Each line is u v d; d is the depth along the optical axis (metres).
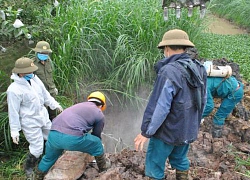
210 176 3.73
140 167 3.84
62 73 5.65
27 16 5.52
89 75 6.17
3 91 4.89
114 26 6.30
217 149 4.21
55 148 3.56
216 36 9.80
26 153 4.62
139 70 5.85
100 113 3.61
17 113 3.82
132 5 6.87
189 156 4.20
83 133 3.50
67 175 3.75
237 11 11.82
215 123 4.69
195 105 2.90
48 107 4.75
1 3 4.88
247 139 4.71
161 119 2.72
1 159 4.63
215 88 4.46
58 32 5.85
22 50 5.44
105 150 5.55
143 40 6.45
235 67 6.57
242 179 3.72
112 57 6.27
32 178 3.99
